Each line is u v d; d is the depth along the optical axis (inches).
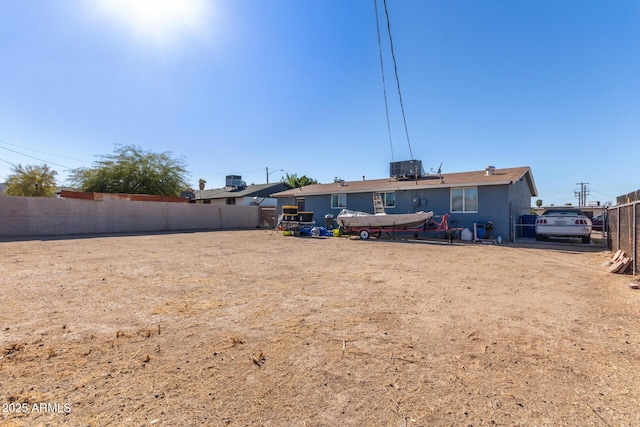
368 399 94.5
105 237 619.5
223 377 106.1
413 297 202.7
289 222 698.2
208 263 328.8
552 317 164.7
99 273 271.4
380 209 681.0
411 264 329.7
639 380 104.7
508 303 189.6
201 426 81.7
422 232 621.3
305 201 901.2
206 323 155.5
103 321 157.0
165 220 856.3
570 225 512.7
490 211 608.1
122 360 117.0
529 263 337.7
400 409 89.7
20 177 1072.8
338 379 105.5
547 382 103.8
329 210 847.1
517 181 636.1
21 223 629.9
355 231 647.1
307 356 121.6
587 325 153.4
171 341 134.2
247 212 1053.8
